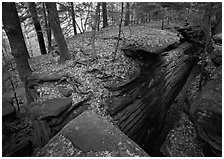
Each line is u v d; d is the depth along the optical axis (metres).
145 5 13.03
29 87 7.81
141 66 8.69
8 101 10.38
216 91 5.78
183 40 15.81
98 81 7.08
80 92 6.58
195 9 13.86
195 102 6.03
